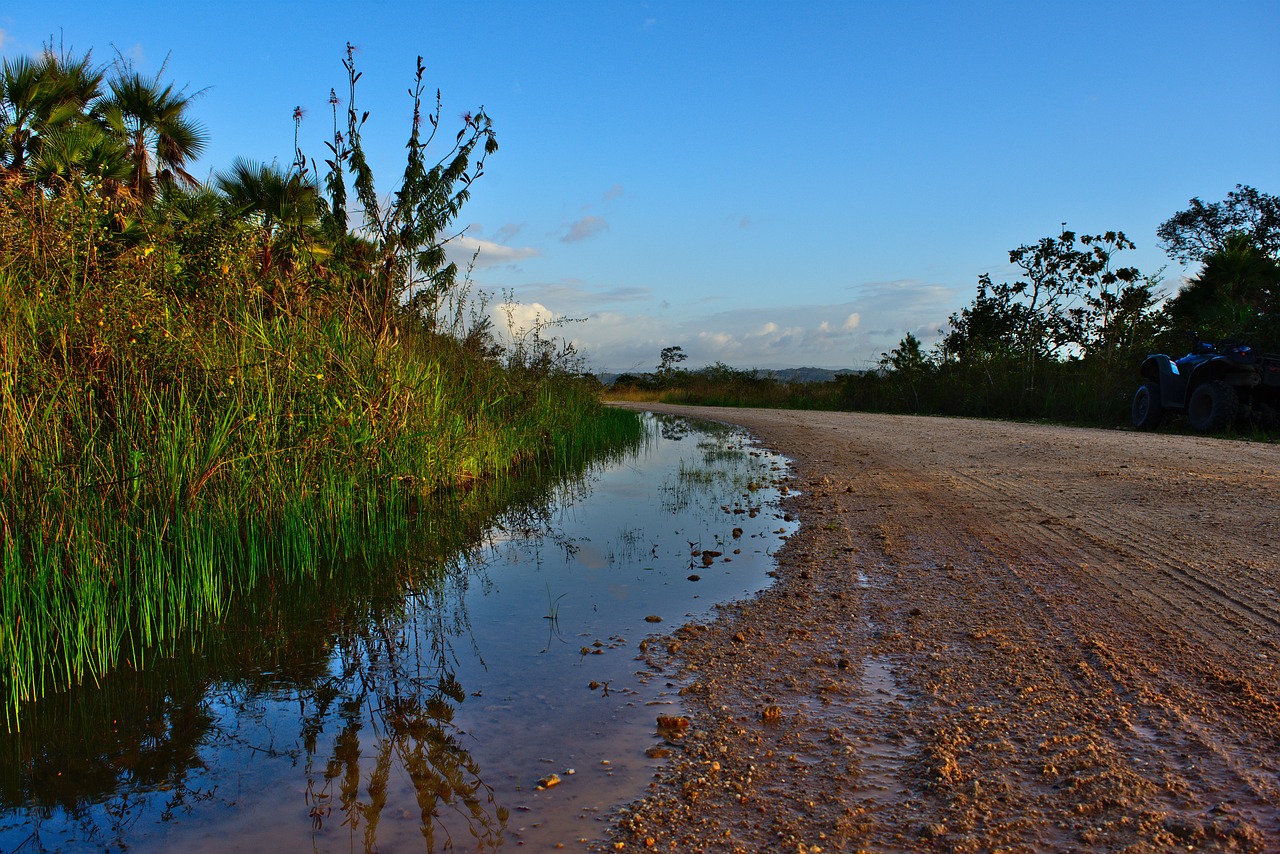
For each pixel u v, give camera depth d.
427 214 8.85
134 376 5.18
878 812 2.33
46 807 2.62
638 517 7.32
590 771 2.68
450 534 6.59
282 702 3.40
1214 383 13.12
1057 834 2.16
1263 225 30.48
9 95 11.09
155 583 4.48
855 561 5.29
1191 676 3.14
